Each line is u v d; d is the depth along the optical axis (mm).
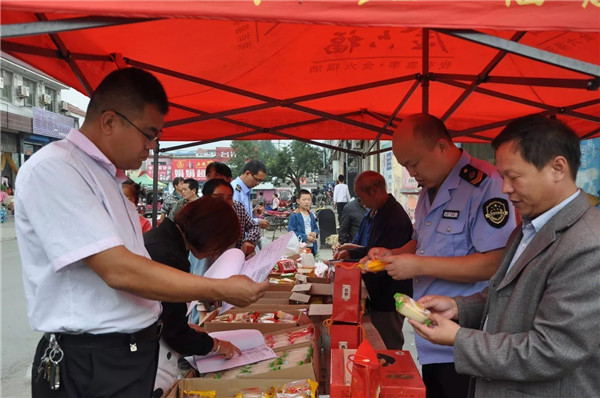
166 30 2424
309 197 7426
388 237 3279
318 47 2795
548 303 1202
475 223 2061
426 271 1997
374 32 2623
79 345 1389
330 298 3375
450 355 2119
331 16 1042
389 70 3209
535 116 1311
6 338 5203
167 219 2059
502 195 2020
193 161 42344
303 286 3359
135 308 1454
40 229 1261
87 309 1372
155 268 1318
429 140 2127
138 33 2436
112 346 1414
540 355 1190
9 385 4008
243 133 4398
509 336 1283
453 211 2133
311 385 1812
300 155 36625
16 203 1338
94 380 1390
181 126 4266
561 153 1238
